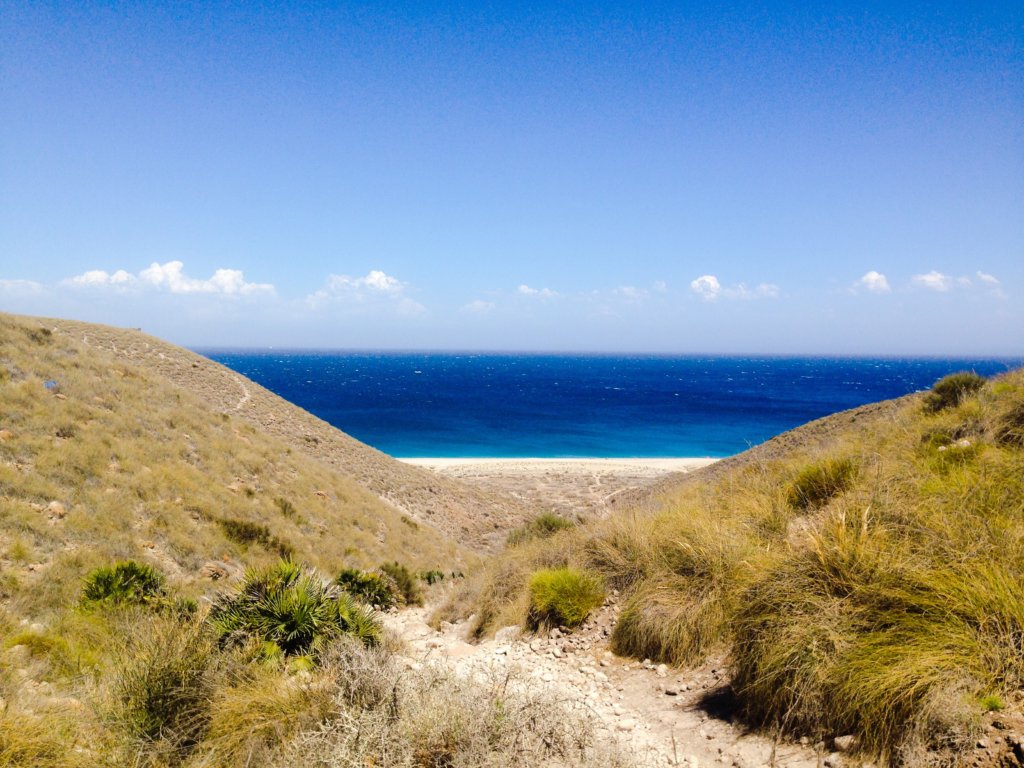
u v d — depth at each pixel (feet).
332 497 79.00
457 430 336.90
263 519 59.41
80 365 69.67
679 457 250.57
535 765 11.77
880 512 17.74
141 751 12.97
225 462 67.77
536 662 20.81
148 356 139.54
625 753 12.50
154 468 55.11
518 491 162.71
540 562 30.35
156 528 45.98
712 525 23.07
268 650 18.47
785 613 14.33
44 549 36.47
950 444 28.07
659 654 18.98
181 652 16.22
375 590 41.01
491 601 29.43
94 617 26.07
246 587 22.25
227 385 141.08
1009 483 18.76
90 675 17.08
